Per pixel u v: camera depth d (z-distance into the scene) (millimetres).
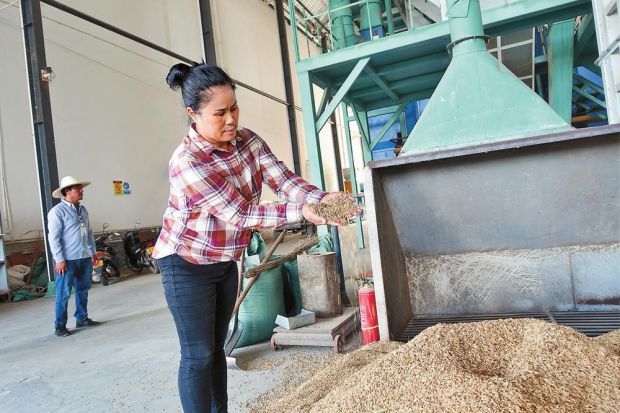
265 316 3307
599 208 2100
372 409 1206
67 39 8516
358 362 1856
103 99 9148
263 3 15273
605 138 1918
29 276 7461
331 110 4719
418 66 5402
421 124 2883
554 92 4715
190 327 1609
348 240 9008
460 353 1353
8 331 4711
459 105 2816
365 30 6461
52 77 6512
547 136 1814
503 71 2803
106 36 9320
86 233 4578
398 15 8070
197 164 1458
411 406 1138
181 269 1580
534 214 2191
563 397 1071
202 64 1453
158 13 10727
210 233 1537
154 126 10352
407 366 1311
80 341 4031
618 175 2000
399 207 2326
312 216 1502
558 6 3844
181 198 1508
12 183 7625
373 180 2051
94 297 6500
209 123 1437
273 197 14086
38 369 3316
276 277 3406
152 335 3984
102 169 8984
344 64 4910
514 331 1442
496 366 1304
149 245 9055
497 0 4020
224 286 1729
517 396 1051
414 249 2424
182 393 1633
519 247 2283
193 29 11859
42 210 6664
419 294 2455
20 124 7809
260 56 14617
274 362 2947
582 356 1212
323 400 1380
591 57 6137
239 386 2600
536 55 6727
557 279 2252
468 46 2910
